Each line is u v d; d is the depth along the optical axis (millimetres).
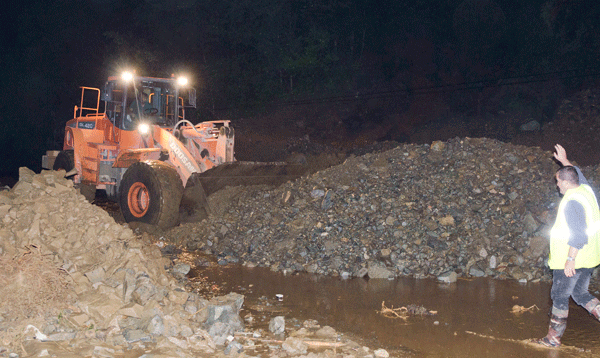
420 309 5355
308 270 7141
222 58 29266
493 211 7852
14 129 26156
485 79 27453
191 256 7863
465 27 28375
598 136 18469
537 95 25172
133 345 4008
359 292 6117
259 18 30688
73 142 11375
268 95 28672
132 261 5160
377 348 4332
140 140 10203
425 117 26938
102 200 12109
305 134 24734
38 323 4066
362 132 25797
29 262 4488
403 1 31406
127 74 10086
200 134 10391
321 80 29562
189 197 9086
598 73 24125
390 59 31219
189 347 4102
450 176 8586
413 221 7781
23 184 5992
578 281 4344
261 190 9688
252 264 7496
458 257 7266
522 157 8906
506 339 4555
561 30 26391
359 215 8078
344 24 32031
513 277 6801
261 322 4969
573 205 4121
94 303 4434
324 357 3977
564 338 4586
